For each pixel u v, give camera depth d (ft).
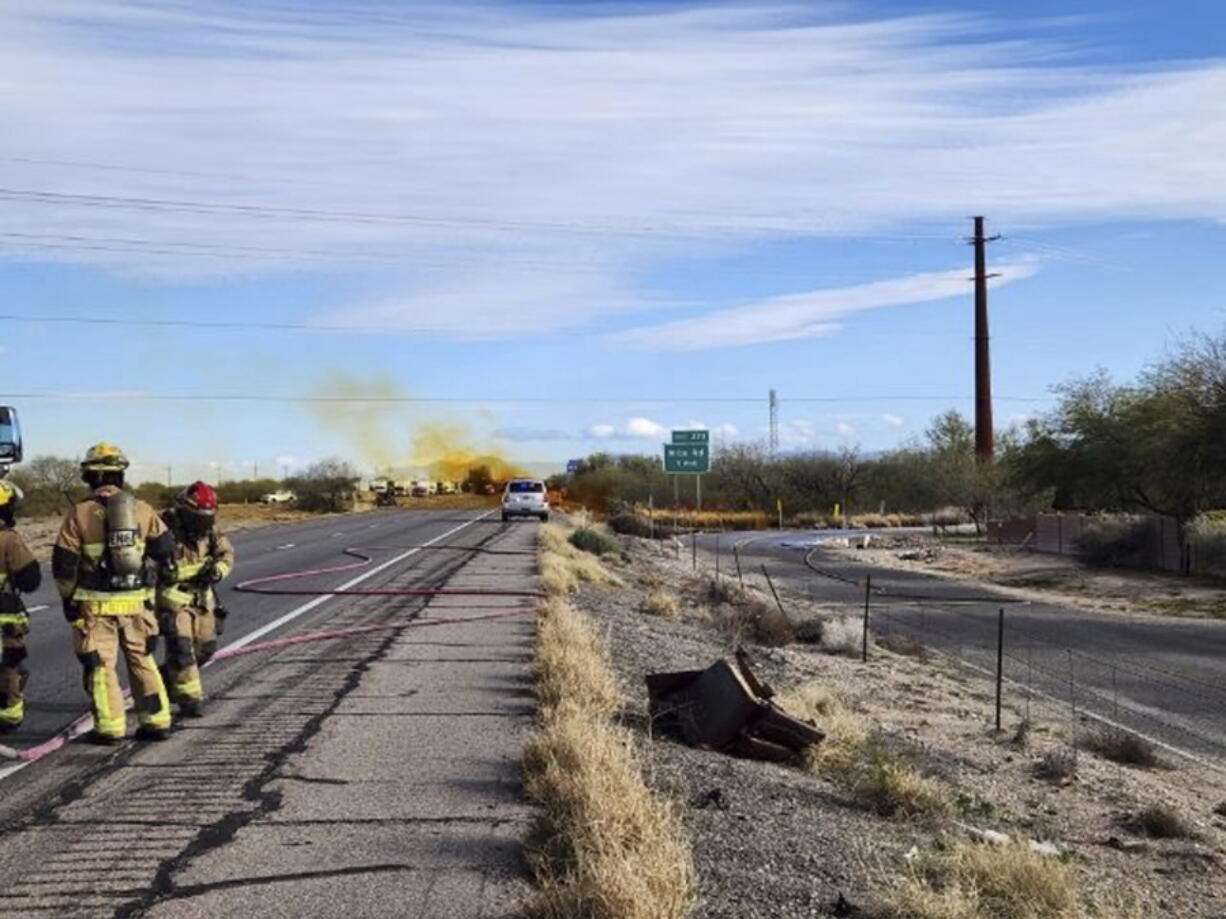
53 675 41.37
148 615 30.86
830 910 21.30
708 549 196.44
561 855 20.90
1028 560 165.68
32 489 194.49
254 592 71.56
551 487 322.34
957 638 88.53
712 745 34.60
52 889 19.92
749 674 36.88
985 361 286.25
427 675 41.19
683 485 322.14
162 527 31.53
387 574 85.51
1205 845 34.47
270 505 288.92
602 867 18.81
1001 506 258.57
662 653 57.41
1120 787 42.29
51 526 155.22
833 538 229.45
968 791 37.76
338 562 98.22
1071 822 36.06
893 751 39.29
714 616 81.76
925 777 37.06
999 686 53.83
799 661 67.36
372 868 21.07
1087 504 192.75
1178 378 151.94
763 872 22.82
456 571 88.12
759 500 322.55
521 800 25.38
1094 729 54.03
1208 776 47.16
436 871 20.94
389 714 34.30
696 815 26.12
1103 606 111.75
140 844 22.24
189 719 33.27
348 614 59.93
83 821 23.57
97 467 30.32
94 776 26.94
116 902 19.38
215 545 34.65
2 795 25.32
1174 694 65.57
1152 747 51.80
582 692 36.04
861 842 26.76
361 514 235.81
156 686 30.63
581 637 47.14
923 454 313.94
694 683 37.55
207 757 28.84
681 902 19.34
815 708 44.52
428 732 31.89
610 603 76.28
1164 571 142.82
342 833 23.02
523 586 76.02
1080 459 185.98
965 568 159.02
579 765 25.16
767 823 26.66
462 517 206.28
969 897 22.36
